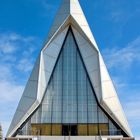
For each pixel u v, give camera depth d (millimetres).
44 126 30188
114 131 30016
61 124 30344
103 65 32031
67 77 32188
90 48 32844
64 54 33031
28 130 29906
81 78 32156
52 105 31000
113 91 31141
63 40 33438
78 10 34750
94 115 30734
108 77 31625
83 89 31766
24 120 30047
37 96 29953
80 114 30781
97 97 31188
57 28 33062
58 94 31484
